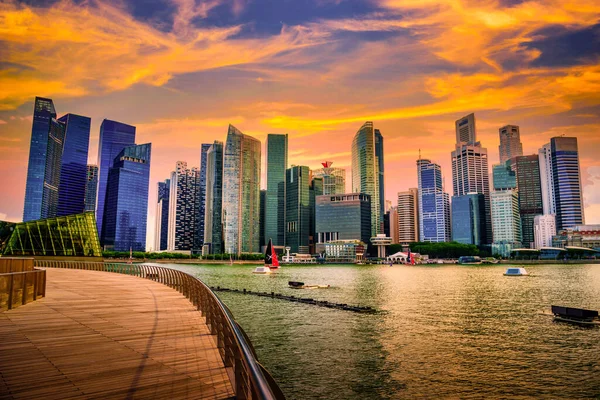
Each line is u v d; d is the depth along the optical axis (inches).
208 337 639.1
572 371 1369.3
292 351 1610.5
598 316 2322.8
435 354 1569.9
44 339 615.2
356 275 7810.0
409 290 4340.6
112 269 2763.3
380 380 1275.8
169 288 1486.2
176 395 382.6
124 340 614.5
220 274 7819.9
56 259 4136.3
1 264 1042.7
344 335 1902.1
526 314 2561.5
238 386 338.0
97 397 374.9
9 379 423.8
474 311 2691.9
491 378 1296.8
